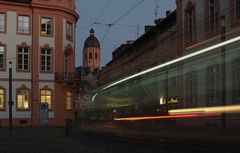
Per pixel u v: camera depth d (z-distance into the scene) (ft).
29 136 106.42
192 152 35.06
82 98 99.96
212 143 32.04
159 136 44.09
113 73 68.90
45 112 126.72
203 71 34.94
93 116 82.23
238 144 28.99
